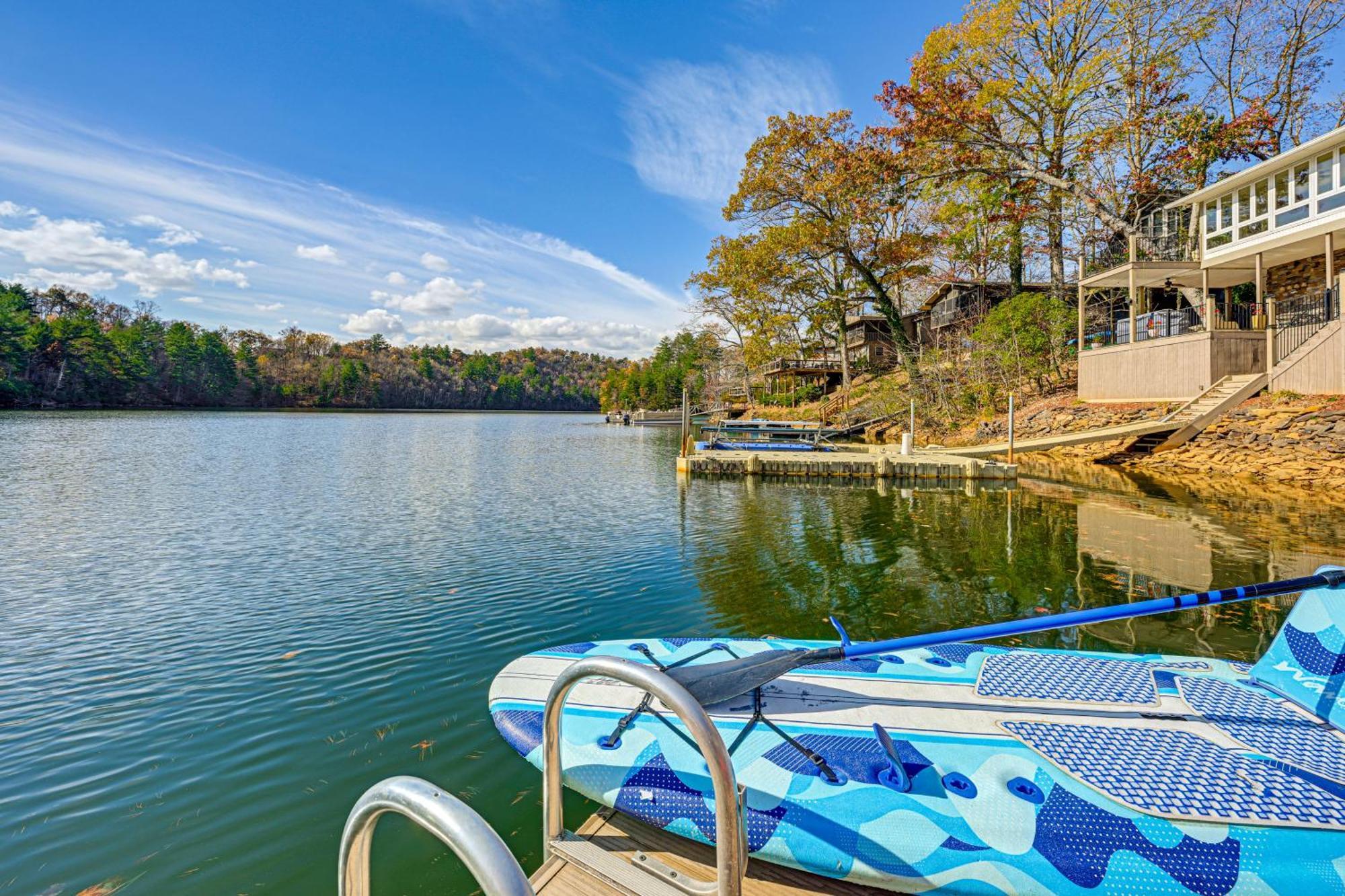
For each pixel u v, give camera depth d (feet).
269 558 28.78
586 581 24.85
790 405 141.18
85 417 175.11
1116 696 10.05
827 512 40.19
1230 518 33.81
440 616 20.95
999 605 21.74
